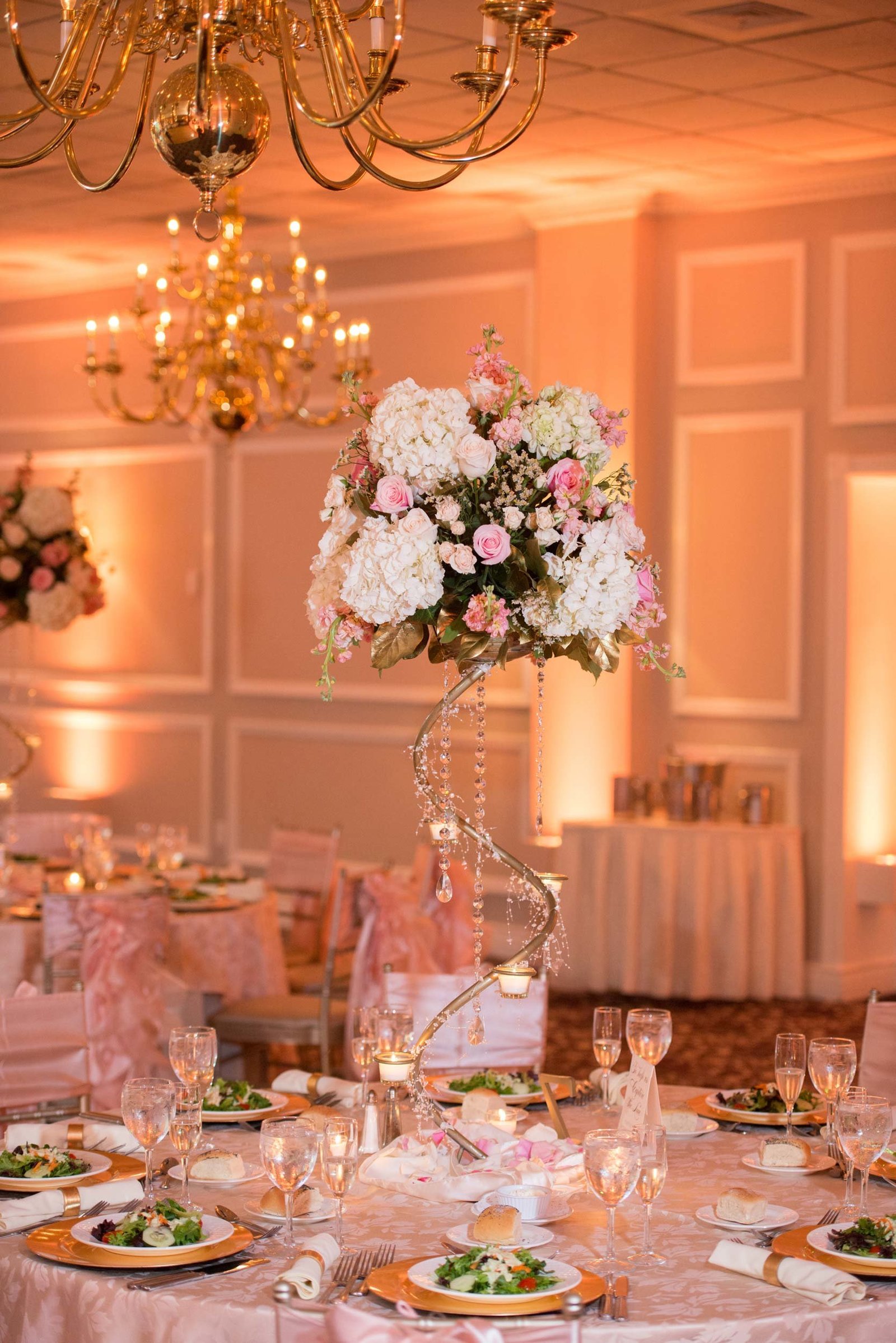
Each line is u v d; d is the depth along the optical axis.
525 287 8.31
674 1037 6.64
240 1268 2.25
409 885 5.64
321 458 9.16
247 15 2.81
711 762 7.71
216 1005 5.64
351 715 9.05
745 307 7.73
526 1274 2.13
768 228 7.66
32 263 9.72
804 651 7.56
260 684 9.45
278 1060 6.41
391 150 7.01
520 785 8.25
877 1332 2.12
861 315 7.39
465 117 6.57
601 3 5.18
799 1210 2.57
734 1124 3.11
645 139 6.90
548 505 2.60
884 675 7.66
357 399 2.71
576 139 6.90
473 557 2.54
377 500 2.57
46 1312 2.25
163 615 9.96
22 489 6.31
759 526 7.70
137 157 7.16
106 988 4.82
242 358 7.10
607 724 7.95
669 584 7.95
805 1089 3.27
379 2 2.81
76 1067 3.46
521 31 2.58
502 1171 2.64
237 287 7.06
